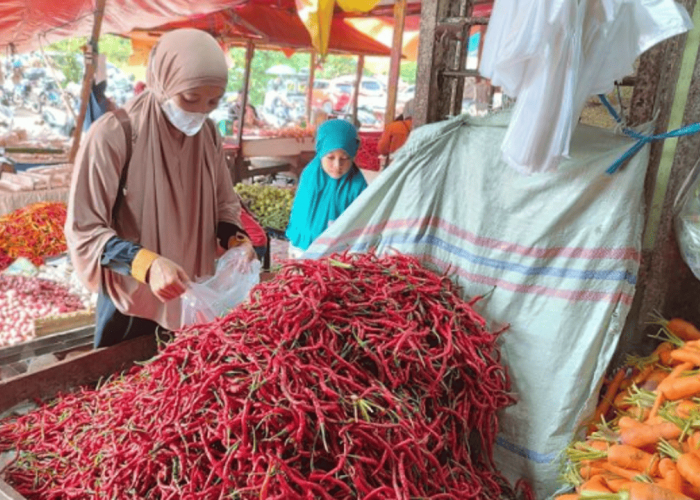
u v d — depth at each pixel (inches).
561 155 62.0
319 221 146.8
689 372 71.4
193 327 71.9
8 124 367.6
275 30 379.6
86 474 67.1
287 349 64.8
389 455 59.6
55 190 231.9
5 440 79.4
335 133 138.3
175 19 358.3
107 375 94.8
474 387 73.5
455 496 63.9
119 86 671.1
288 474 56.2
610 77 61.7
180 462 59.1
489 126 80.5
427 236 87.3
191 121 98.3
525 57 58.4
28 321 142.3
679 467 60.4
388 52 465.4
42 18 322.3
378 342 68.9
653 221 78.4
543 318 75.7
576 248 73.4
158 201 100.2
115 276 97.9
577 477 68.3
